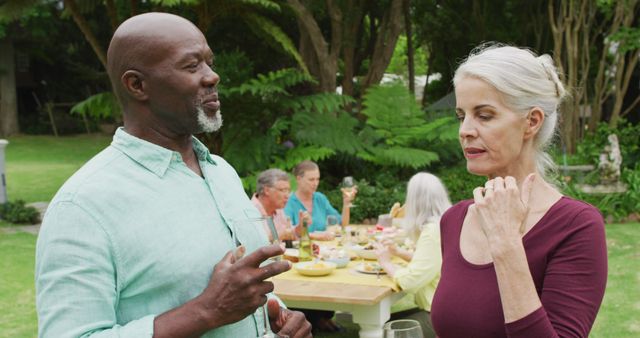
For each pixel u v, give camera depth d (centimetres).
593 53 1293
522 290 138
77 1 1022
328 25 1443
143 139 154
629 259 642
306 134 970
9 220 924
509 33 1462
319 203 557
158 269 143
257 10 1016
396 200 880
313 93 1152
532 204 155
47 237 138
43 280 137
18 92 3008
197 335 135
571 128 1079
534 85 149
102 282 137
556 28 1114
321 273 382
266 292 136
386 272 376
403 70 2489
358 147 994
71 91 2831
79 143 2320
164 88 149
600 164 878
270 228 157
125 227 142
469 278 158
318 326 475
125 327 134
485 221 143
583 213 149
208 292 135
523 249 141
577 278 144
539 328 136
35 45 2564
